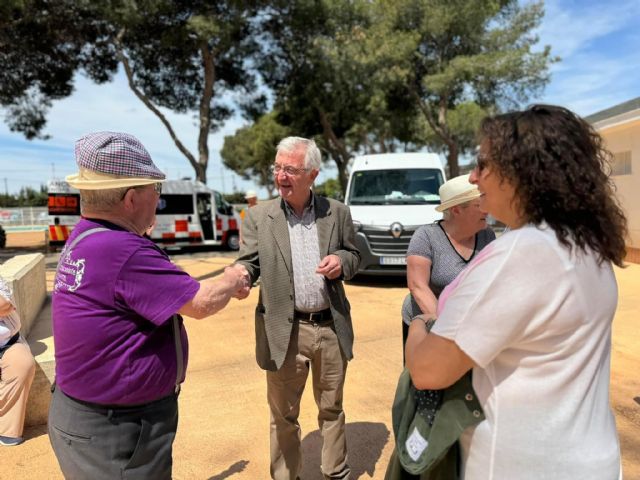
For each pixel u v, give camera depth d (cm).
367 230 869
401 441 143
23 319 452
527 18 1895
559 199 114
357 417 372
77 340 160
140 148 176
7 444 340
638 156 1188
